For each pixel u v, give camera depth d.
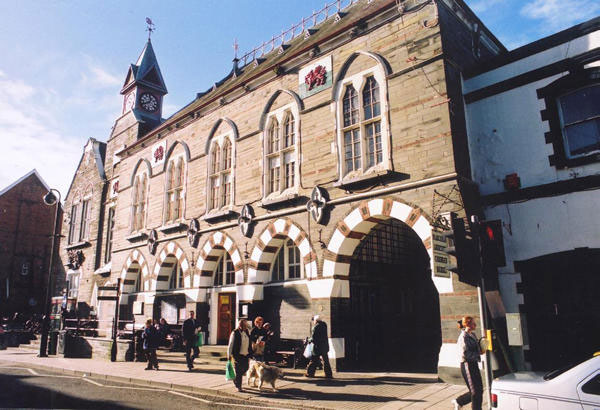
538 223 10.27
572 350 9.50
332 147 13.41
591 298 9.45
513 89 11.30
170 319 18.11
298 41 19.39
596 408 4.69
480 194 11.32
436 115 11.30
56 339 19.48
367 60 13.17
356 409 8.05
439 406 8.02
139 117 25.66
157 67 28.39
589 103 10.22
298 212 13.95
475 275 6.86
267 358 12.77
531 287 10.23
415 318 15.73
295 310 13.95
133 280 21.64
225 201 17.25
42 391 10.57
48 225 37.06
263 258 14.98
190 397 9.75
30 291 34.81
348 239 12.59
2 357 18.25
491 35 14.52
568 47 10.56
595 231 9.48
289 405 8.66
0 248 33.97
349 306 13.00
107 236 25.42
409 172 11.52
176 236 18.73
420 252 16.45
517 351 9.79
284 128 15.42
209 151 18.27
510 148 11.08
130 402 9.20
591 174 9.77
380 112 12.65
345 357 12.55
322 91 14.18
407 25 12.41
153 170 21.27
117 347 16.53
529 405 5.14
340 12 18.34
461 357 7.44
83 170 29.47
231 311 16.75
